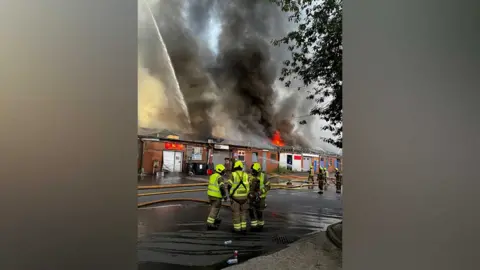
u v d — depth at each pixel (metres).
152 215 6.89
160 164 14.67
